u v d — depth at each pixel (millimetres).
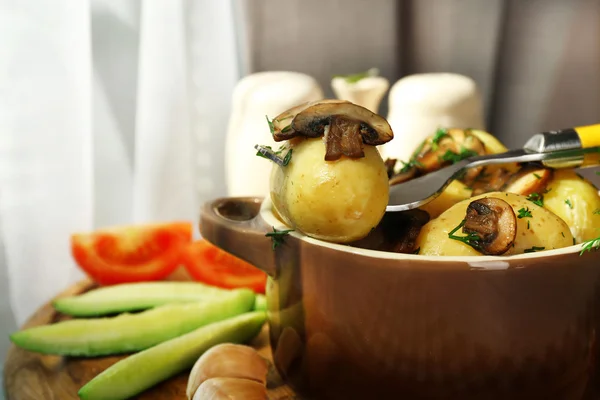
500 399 281
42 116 612
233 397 310
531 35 698
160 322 396
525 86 718
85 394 335
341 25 673
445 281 270
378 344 284
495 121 738
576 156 331
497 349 275
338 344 294
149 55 646
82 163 637
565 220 323
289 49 676
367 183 277
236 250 324
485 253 281
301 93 537
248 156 540
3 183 613
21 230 628
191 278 514
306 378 314
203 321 400
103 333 390
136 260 499
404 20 688
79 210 649
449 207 337
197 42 681
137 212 701
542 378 281
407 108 544
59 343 385
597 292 281
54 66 604
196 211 721
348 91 574
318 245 289
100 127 681
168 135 672
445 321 273
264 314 395
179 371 364
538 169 334
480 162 335
